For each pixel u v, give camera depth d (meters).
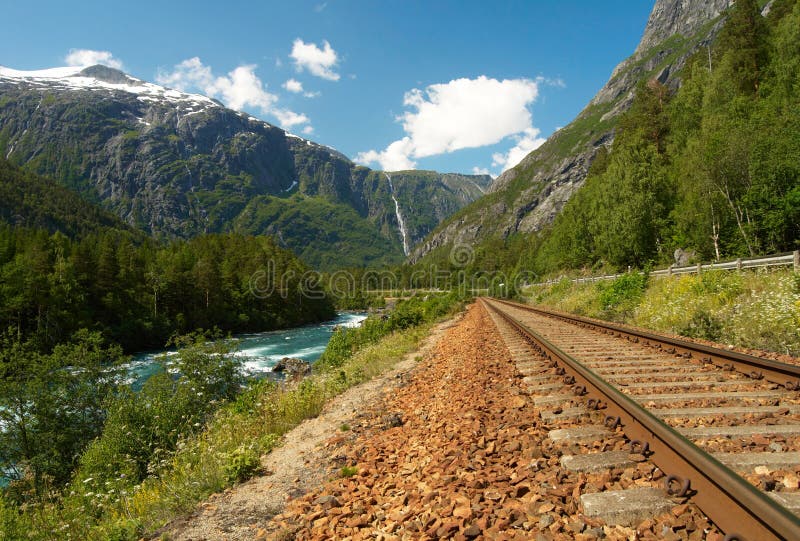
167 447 8.83
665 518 2.37
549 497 2.78
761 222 22.14
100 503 5.14
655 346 8.91
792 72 29.08
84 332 14.22
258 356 33.62
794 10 33.66
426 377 8.81
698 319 11.03
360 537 2.82
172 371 12.12
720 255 26.61
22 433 11.59
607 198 43.38
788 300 9.20
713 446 3.34
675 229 34.78
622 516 2.44
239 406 8.45
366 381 10.35
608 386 4.50
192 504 4.20
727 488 2.22
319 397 8.34
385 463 4.25
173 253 87.06
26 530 4.87
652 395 4.97
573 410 4.51
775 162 20.95
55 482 10.31
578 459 3.22
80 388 12.59
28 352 13.05
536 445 3.74
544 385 5.82
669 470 2.81
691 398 4.77
